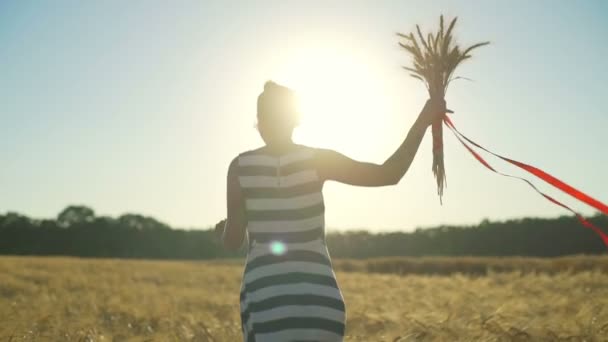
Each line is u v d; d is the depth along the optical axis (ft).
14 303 43.01
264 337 11.23
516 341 27.84
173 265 128.67
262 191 11.64
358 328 32.12
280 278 11.35
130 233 277.03
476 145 12.30
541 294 50.06
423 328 29.14
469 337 28.07
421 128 11.80
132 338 29.37
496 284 66.59
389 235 207.00
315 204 11.66
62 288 60.64
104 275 88.69
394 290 57.82
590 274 63.62
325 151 11.83
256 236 11.66
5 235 274.57
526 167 11.94
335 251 208.54
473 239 195.31
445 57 12.53
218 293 60.59
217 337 28.32
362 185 11.76
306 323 11.16
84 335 28.84
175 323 33.47
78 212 348.79
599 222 181.57
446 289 58.95
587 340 27.55
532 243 185.26
